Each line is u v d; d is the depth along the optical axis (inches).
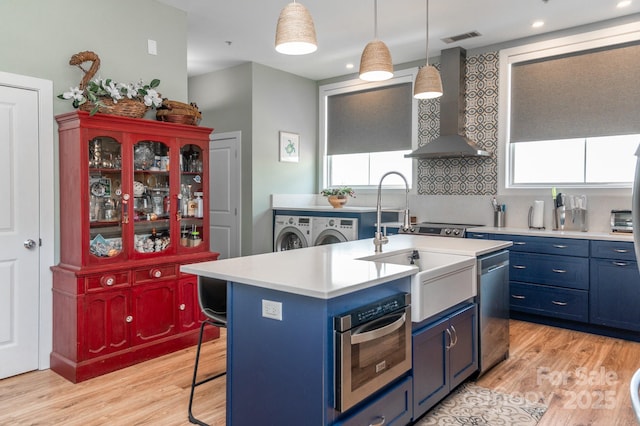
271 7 156.2
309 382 69.7
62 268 118.8
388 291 80.3
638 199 28.3
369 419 74.7
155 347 130.4
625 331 147.8
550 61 179.2
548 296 161.5
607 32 164.6
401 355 81.5
